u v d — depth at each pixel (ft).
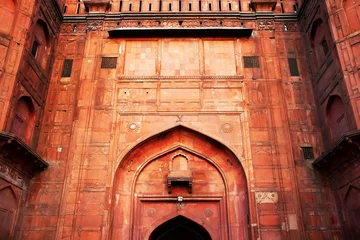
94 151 27.30
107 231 24.81
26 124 26.32
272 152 27.37
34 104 27.04
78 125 28.09
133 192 27.66
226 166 28.58
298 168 26.99
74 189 25.99
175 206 27.73
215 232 26.86
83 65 30.40
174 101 29.17
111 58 30.86
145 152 28.71
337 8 25.49
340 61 24.32
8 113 22.54
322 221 25.25
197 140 28.86
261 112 28.78
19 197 24.66
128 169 28.25
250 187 26.17
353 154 22.07
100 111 28.68
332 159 24.52
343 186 24.44
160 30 30.83
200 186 28.04
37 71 27.45
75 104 28.99
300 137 28.07
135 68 30.50
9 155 22.48
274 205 25.62
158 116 28.68
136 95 29.37
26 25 25.11
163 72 30.30
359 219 22.56
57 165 26.91
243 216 26.66
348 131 23.20
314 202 25.86
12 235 23.65
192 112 28.76
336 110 25.98
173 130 28.53
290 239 24.56
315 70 29.22
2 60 23.18
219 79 29.96
